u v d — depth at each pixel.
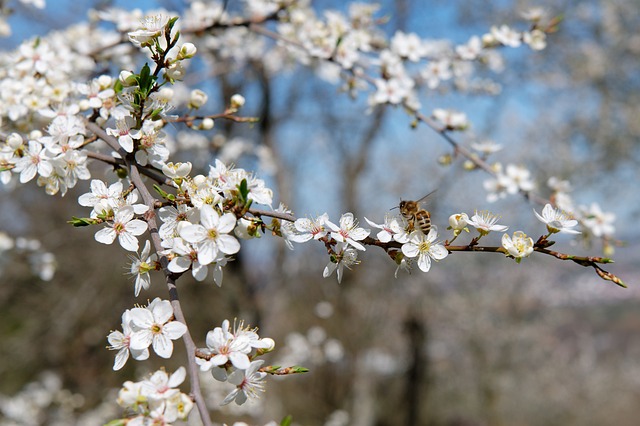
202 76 5.43
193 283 8.49
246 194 1.66
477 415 14.34
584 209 3.54
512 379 14.04
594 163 11.02
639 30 10.23
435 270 12.94
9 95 2.70
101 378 9.02
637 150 10.77
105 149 3.10
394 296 13.14
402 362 13.93
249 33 4.80
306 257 10.27
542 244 1.77
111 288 8.69
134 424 1.43
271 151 8.57
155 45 1.86
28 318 8.88
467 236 9.47
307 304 11.31
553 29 3.81
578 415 14.38
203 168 6.25
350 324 11.77
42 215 8.65
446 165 3.71
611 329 15.38
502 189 3.67
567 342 15.11
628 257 10.65
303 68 8.88
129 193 1.92
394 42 3.96
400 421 13.80
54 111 2.51
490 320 13.98
